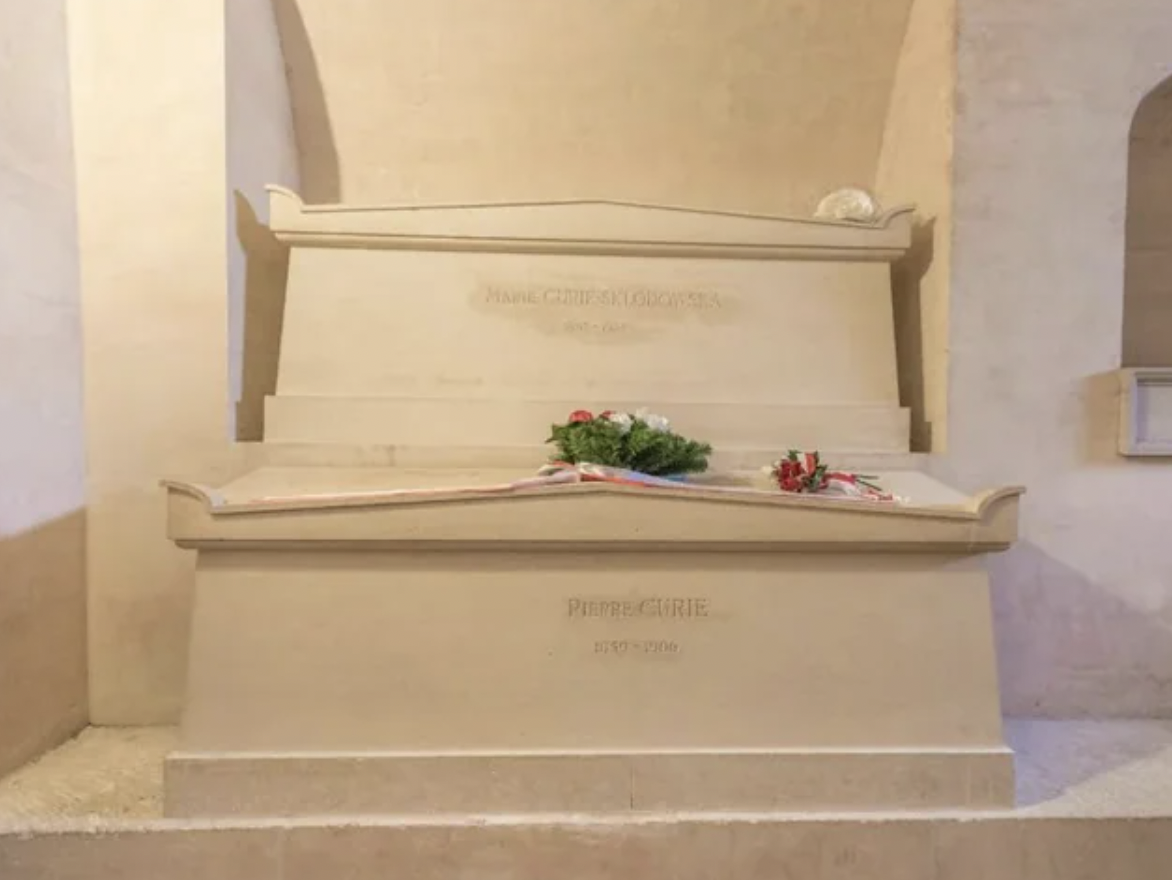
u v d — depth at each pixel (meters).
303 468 2.21
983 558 1.83
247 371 2.36
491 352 2.31
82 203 2.19
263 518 1.69
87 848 1.68
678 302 2.37
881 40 2.66
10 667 1.96
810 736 1.78
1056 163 2.33
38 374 2.04
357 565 1.74
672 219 2.35
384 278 2.31
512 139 2.79
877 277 2.42
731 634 1.78
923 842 1.75
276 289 2.51
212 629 1.72
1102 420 2.36
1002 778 1.79
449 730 1.74
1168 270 2.65
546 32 2.63
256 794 1.71
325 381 2.28
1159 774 2.00
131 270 2.21
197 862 1.69
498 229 2.32
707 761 1.76
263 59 2.48
